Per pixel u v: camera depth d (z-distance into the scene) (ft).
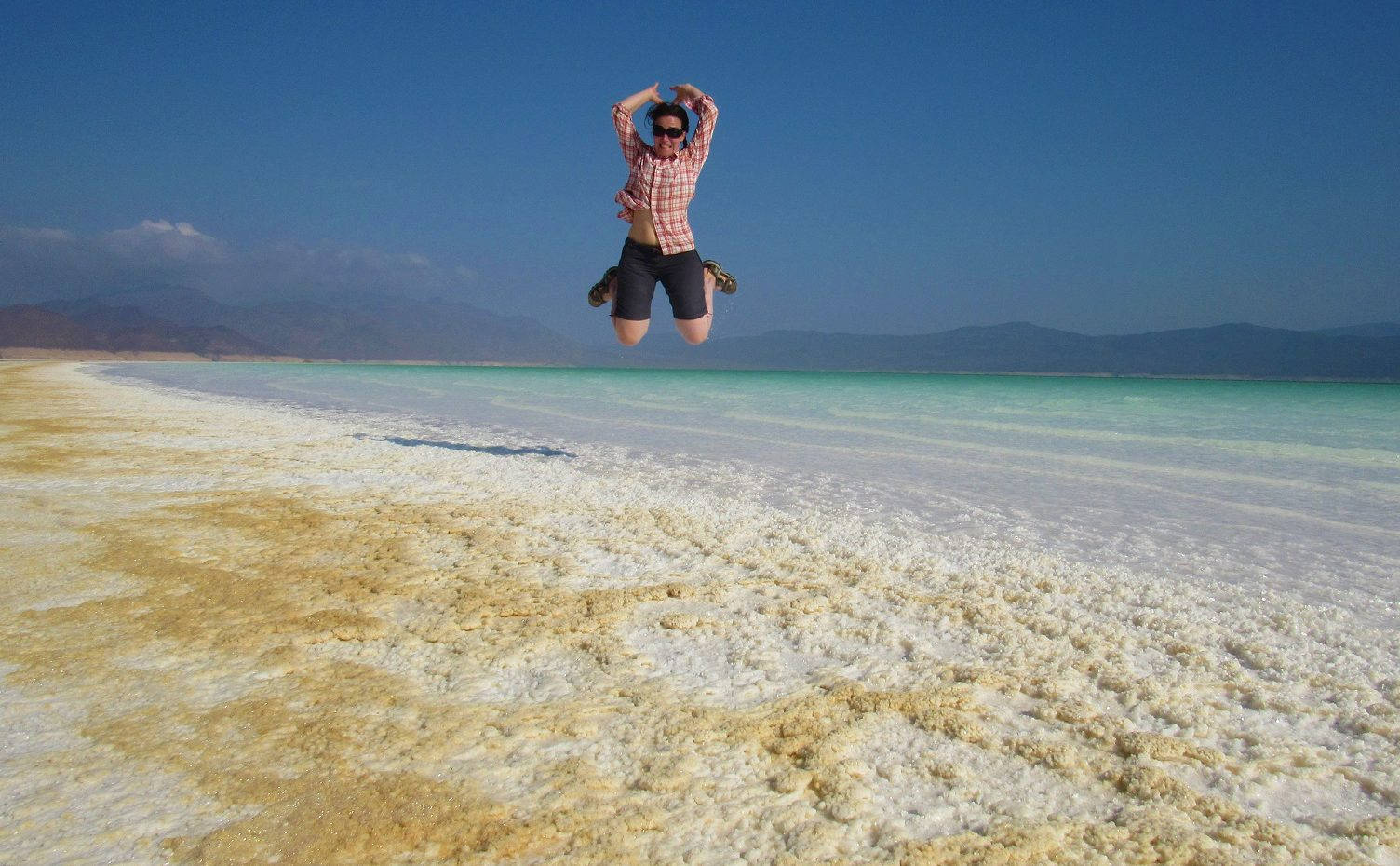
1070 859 6.57
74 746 8.26
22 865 6.24
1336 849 6.75
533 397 77.25
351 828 6.81
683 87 20.18
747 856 6.54
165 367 207.00
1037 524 19.86
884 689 9.91
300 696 9.55
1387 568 15.98
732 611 13.04
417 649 11.16
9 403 56.75
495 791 7.46
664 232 21.11
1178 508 21.90
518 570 15.25
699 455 31.96
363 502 21.86
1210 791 7.78
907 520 20.26
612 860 6.46
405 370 243.81
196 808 7.11
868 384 154.20
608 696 9.67
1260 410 69.10
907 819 7.16
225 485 24.29
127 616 12.37
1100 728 8.88
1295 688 10.18
